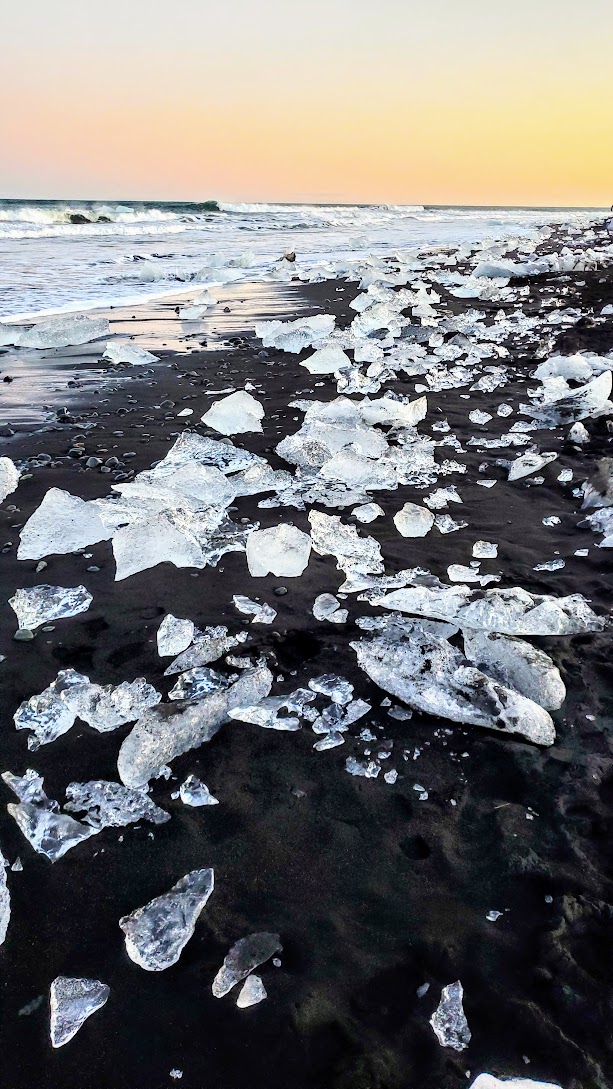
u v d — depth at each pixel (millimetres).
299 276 12930
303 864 1630
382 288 10148
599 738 1952
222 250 18266
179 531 3029
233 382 5953
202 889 1561
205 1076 1234
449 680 2088
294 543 2955
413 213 53594
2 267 13617
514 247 16359
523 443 4375
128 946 1445
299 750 1949
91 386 5793
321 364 6312
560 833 1682
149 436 4551
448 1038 1284
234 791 1824
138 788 1830
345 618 2545
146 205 52062
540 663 2119
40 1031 1299
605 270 11602
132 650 2375
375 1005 1338
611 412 4605
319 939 1460
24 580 2811
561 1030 1288
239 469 3955
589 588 2699
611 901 1516
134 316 9195
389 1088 1216
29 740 1983
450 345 6980
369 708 2094
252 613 2568
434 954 1423
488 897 1543
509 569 2881
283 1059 1257
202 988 1368
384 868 1617
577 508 3467
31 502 3525
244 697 2100
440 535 3217
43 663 2309
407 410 4828
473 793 1805
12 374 6148
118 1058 1261
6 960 1422
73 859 1645
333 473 3857
